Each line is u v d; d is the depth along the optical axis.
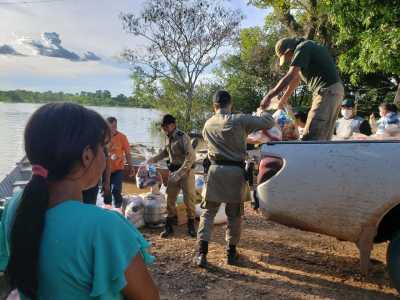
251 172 5.08
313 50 4.66
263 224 6.37
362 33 11.30
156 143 22.48
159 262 4.88
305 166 3.88
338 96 4.70
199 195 7.24
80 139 1.31
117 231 1.28
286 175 3.92
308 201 3.86
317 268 4.68
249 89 28.23
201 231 4.75
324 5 12.19
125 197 7.05
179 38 22.30
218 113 4.86
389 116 7.06
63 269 1.24
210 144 4.78
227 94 4.91
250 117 4.66
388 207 3.64
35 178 1.29
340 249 5.27
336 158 3.82
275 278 4.43
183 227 6.49
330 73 4.68
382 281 4.35
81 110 1.35
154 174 6.77
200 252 4.71
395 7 10.62
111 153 6.78
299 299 3.97
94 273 1.24
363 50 11.46
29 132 1.31
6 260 1.37
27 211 1.25
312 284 4.28
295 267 4.72
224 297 4.02
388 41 10.71
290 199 3.91
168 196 5.96
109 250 1.26
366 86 22.12
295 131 5.77
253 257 5.02
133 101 24.39
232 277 4.46
